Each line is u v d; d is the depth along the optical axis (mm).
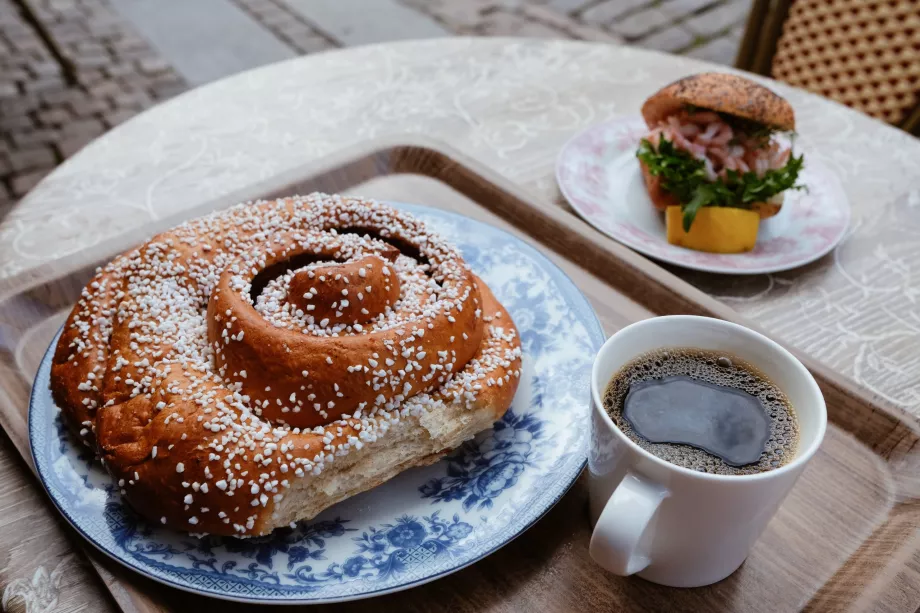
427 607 521
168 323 575
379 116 857
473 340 580
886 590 517
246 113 857
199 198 761
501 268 672
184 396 539
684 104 809
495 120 857
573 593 527
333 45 1795
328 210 629
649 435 511
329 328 553
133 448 529
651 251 712
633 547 475
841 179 804
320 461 528
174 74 1710
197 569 513
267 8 1938
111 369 559
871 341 660
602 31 1835
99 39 1826
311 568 518
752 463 500
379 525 539
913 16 985
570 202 751
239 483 517
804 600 526
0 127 1565
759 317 679
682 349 548
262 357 541
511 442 577
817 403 505
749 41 1118
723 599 526
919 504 564
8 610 514
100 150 810
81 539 533
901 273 715
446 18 1889
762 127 808
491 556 541
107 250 689
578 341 626
